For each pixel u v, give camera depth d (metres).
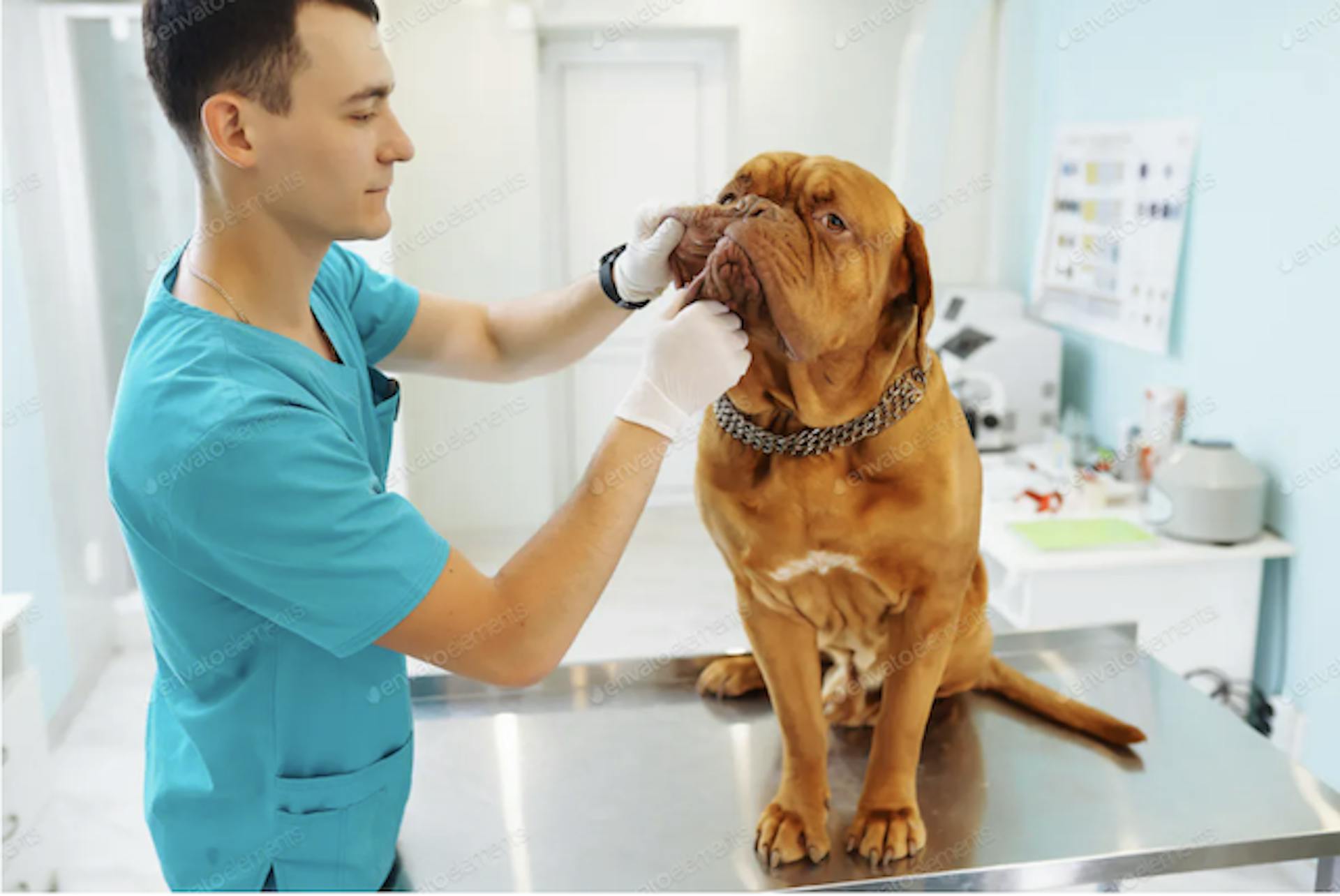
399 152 0.98
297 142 0.92
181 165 3.38
